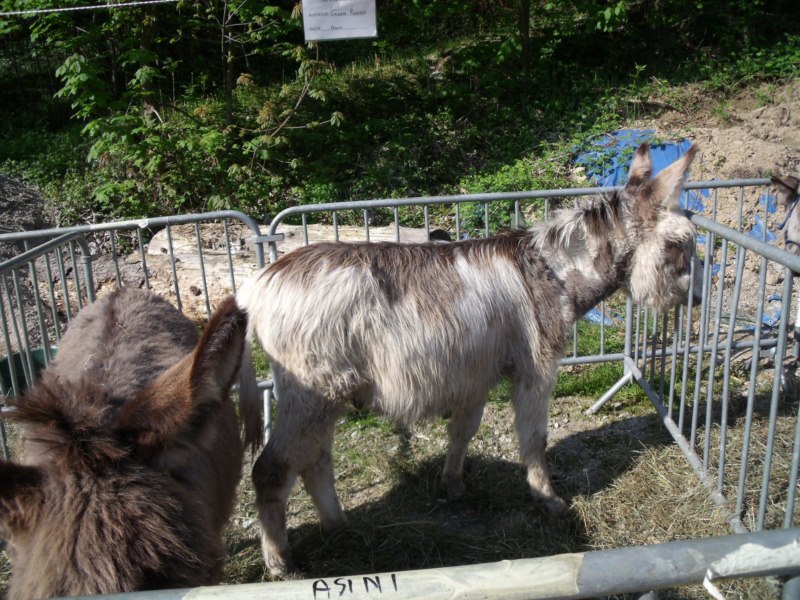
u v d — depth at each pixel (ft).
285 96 30.07
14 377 11.98
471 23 42.52
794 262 8.32
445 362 9.93
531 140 31.12
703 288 11.51
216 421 6.26
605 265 10.89
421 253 10.20
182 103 34.17
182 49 37.93
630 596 9.32
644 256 10.89
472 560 10.65
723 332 16.28
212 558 5.76
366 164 29.94
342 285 9.51
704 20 39.86
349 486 12.85
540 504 11.58
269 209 27.04
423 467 13.17
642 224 10.82
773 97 32.78
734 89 33.94
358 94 35.01
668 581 4.00
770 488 11.25
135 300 10.18
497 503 12.16
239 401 10.16
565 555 4.05
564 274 10.78
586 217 10.80
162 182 27.12
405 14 38.58
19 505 5.21
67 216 26.63
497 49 37.22
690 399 14.84
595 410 14.96
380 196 27.94
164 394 5.65
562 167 28.17
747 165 25.32
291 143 30.55
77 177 29.55
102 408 5.82
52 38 27.68
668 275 11.01
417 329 9.70
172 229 23.58
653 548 4.05
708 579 4.01
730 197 23.08
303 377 9.65
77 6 26.81
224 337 5.58
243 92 34.78
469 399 10.70
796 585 4.36
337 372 9.65
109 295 10.44
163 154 26.99
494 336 10.34
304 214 13.65
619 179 26.73
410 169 29.58
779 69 35.27
